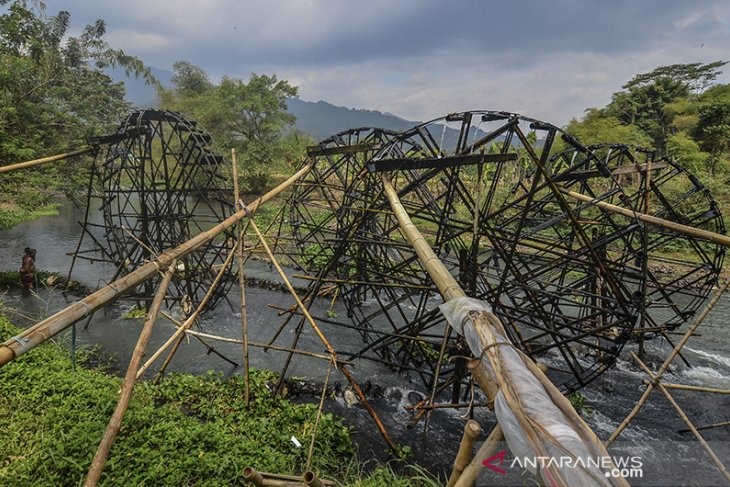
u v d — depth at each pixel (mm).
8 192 22312
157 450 6301
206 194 14062
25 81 23016
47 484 5371
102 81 35562
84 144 23734
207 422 7602
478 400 9523
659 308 16078
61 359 9477
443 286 5488
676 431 8906
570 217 7691
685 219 14281
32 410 7109
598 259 7855
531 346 10367
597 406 9906
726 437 8688
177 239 13828
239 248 9258
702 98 48656
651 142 43844
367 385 9773
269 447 7102
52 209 32281
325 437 7578
